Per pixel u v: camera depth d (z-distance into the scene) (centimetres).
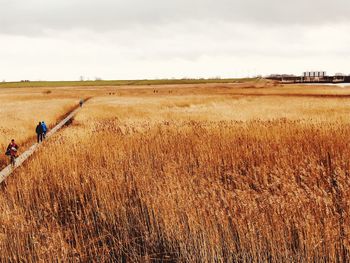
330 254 604
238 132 1591
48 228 777
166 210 764
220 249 684
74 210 939
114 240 783
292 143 1330
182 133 1647
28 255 704
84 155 1342
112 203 893
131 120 2805
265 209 699
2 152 1802
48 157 1354
